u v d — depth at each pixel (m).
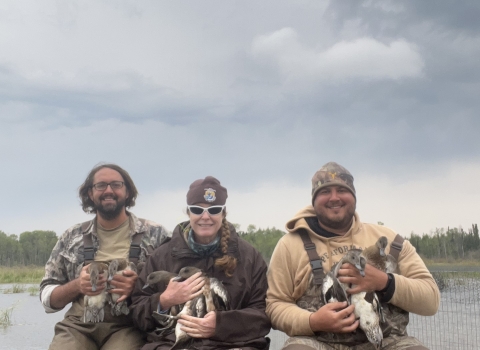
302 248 2.75
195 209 2.71
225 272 2.72
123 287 2.80
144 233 3.11
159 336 2.72
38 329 5.02
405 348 2.53
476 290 5.80
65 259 3.11
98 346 2.98
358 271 2.46
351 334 2.58
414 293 2.57
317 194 2.74
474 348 3.64
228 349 2.60
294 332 2.61
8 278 13.16
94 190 3.07
